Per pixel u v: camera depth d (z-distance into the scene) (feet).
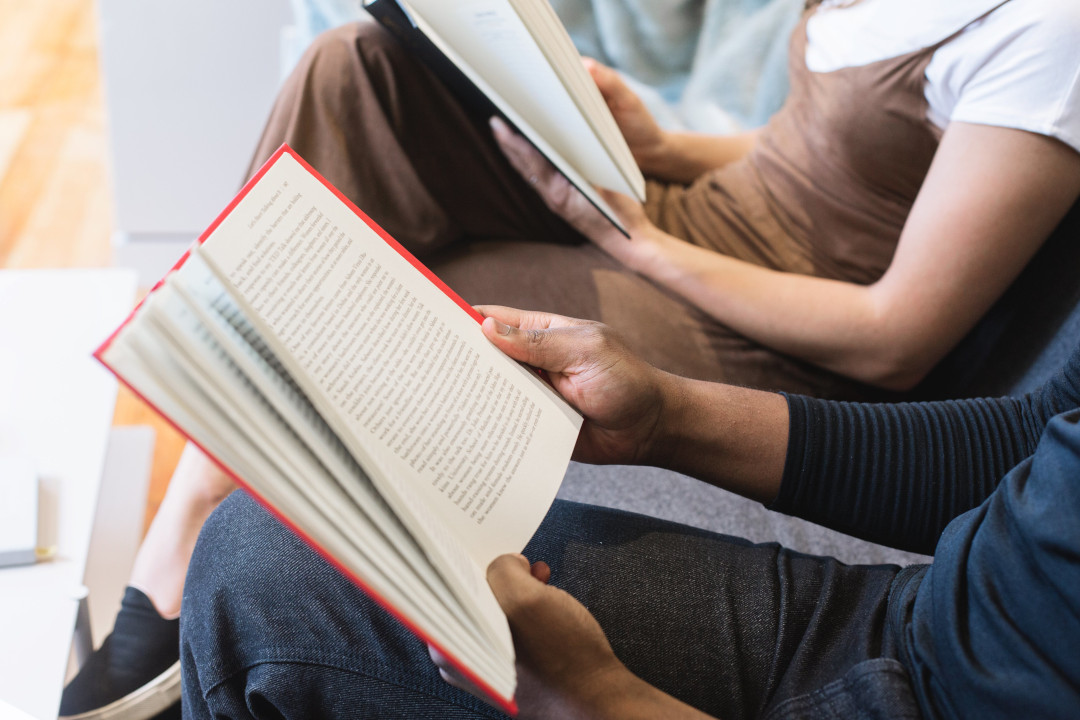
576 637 1.58
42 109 6.84
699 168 3.57
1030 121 2.36
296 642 1.74
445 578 1.40
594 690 1.59
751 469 2.10
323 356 1.67
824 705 1.63
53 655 2.11
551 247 3.24
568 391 1.97
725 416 2.09
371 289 1.80
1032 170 2.39
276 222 1.74
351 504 1.40
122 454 4.12
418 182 2.95
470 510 1.71
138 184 5.04
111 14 4.50
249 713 1.79
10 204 5.81
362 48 2.84
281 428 1.37
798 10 4.08
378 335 1.76
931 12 2.59
